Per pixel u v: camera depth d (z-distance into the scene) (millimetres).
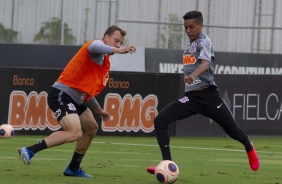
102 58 22484
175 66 55406
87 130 23234
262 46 59812
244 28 58938
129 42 57875
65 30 57250
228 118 23109
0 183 21297
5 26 56625
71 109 22094
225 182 23859
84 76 22406
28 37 57094
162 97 46469
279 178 25766
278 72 56844
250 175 26438
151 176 24656
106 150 36281
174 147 40281
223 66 55469
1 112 42656
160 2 58562
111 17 57438
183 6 58938
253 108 49781
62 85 22281
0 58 52844
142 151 36500
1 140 39875
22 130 43281
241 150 39812
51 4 57250
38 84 43438
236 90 49062
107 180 23031
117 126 45469
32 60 53156
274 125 50656
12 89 42875
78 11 57312
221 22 59375
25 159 21531
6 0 56531
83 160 30312
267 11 59844
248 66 56094
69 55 53531
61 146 37781
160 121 22656
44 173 24453
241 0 59594
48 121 43719
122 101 45438
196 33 22594
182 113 22828
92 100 23172
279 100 50781
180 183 23031
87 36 57344
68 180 22547
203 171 27375
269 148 42125
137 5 58188
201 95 22766
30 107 43344
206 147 41062
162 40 58344
